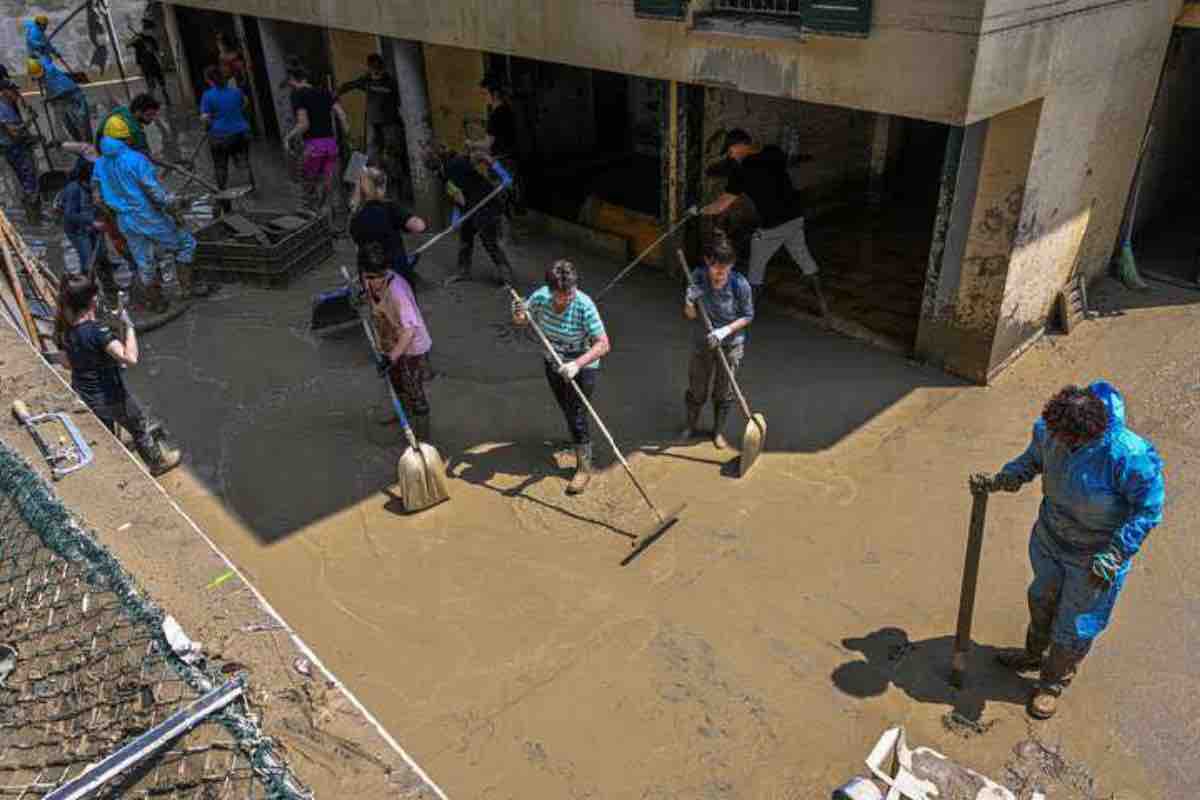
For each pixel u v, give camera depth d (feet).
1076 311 26.32
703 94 27.76
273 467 21.26
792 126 31.91
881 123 34.68
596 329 18.79
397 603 17.13
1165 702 14.57
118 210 27.40
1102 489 12.45
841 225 34.50
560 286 18.08
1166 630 15.99
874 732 14.23
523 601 17.10
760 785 13.44
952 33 18.07
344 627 16.58
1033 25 19.03
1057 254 24.38
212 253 30.76
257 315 28.91
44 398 13.93
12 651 9.05
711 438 22.03
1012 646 15.70
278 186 42.57
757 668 15.47
